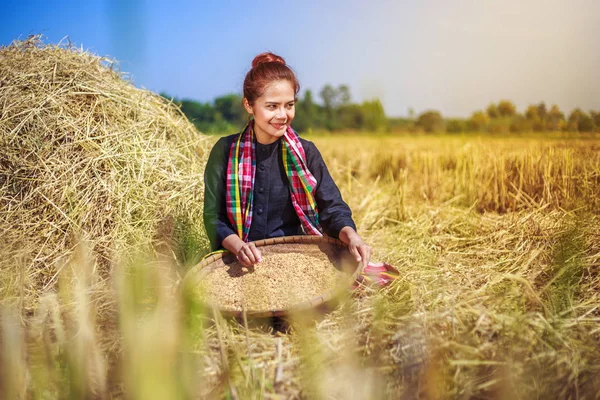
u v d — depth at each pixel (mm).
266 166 2963
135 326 1521
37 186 3252
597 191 4262
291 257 2812
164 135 3883
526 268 2953
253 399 1800
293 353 2119
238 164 2941
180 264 3178
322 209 3020
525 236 3477
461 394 1839
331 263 2787
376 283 2736
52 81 3549
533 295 2451
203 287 2525
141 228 3369
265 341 2213
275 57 2881
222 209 3010
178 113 4328
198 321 2258
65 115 3443
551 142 7184
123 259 3100
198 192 3746
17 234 3109
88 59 3873
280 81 2717
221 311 2273
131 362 1504
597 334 2207
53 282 2916
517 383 1869
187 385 1655
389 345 2127
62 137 3391
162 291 1642
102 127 3535
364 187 5906
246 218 2951
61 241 3162
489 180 4742
